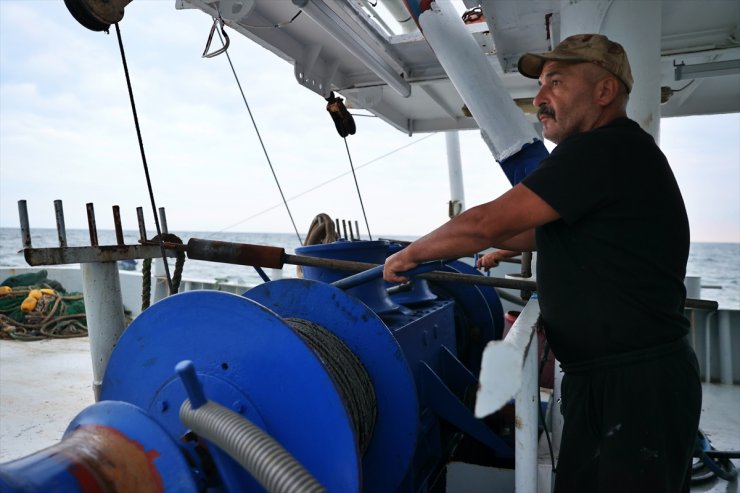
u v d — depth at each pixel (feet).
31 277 28.37
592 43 5.21
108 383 5.77
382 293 8.82
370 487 6.67
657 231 4.71
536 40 12.73
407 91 15.11
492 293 12.19
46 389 16.33
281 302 7.15
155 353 5.51
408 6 8.98
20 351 21.01
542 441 8.49
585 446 5.03
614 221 4.69
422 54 13.85
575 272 4.91
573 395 5.15
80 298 26.50
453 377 9.25
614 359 4.83
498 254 10.01
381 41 12.50
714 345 17.01
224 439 4.09
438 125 20.22
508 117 8.87
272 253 7.84
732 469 10.61
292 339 4.86
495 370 3.24
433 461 8.50
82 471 4.09
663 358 4.74
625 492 4.72
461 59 8.84
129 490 4.17
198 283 24.70
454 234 5.16
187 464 4.26
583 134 4.85
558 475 5.28
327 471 4.74
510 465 9.40
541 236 5.27
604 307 4.80
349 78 15.85
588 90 5.25
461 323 11.34
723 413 13.94
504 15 11.17
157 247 8.72
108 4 6.40
